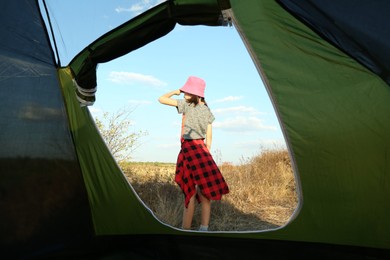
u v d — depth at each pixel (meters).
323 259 2.70
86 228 3.09
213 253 2.95
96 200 3.13
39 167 2.84
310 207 2.68
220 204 4.63
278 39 2.42
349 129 2.44
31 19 2.71
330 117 2.46
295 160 2.60
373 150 2.41
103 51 2.69
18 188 2.72
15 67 2.74
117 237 3.20
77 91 2.86
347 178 2.52
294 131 2.56
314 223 2.70
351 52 2.18
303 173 2.61
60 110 2.92
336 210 2.61
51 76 2.84
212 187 3.38
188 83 3.55
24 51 2.75
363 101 2.37
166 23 2.58
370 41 2.09
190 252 2.99
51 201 2.88
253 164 7.25
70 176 3.01
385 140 2.37
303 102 2.49
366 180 2.47
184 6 2.48
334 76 2.39
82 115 2.96
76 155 3.03
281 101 2.54
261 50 2.47
